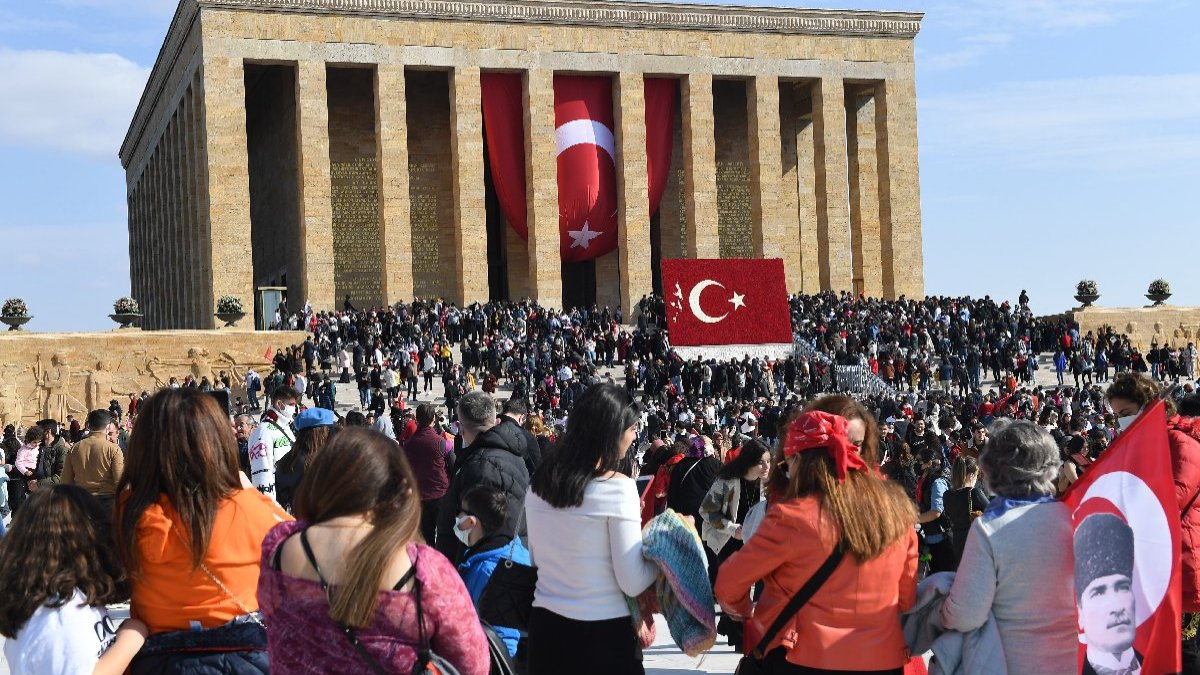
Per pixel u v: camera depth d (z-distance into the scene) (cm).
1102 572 795
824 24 8775
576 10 8338
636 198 8394
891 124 8894
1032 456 804
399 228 8019
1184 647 992
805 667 799
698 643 852
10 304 6625
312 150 7869
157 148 10212
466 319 7062
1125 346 6912
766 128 8656
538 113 8288
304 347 6225
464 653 652
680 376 6084
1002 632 798
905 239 8869
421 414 1512
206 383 6122
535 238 8256
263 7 7819
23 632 717
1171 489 790
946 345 6619
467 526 1120
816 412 811
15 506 2834
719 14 8588
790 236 9356
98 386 6488
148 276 11131
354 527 644
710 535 1416
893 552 800
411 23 8088
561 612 848
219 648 727
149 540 723
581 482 834
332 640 633
